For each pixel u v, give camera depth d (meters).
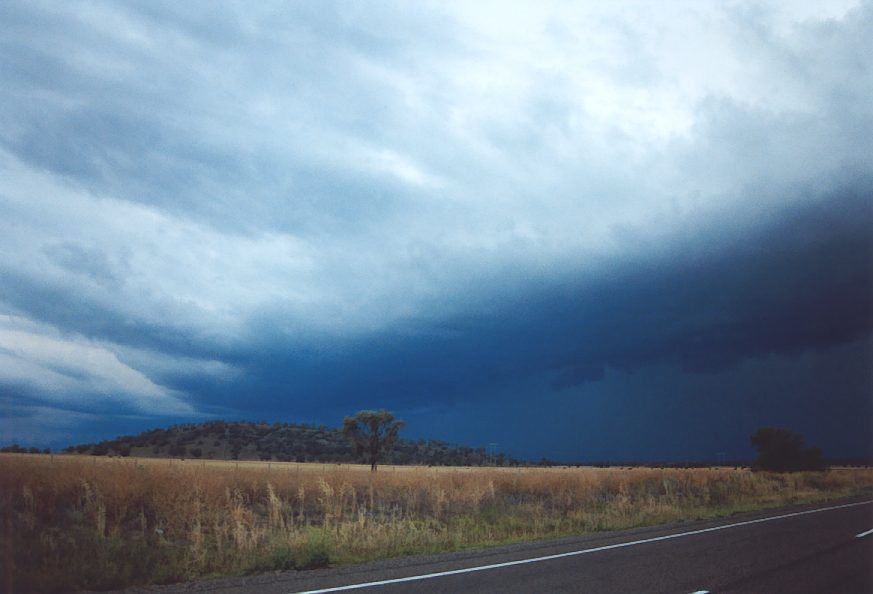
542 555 12.93
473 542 15.95
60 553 11.32
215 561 12.09
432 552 13.85
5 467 16.44
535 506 23.64
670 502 28.61
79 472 17.19
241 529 13.97
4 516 13.38
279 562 11.62
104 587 9.80
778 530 17.67
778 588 9.32
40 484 15.51
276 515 16.36
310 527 15.15
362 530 15.19
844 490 41.59
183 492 17.22
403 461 134.38
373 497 22.58
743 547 14.03
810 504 28.92
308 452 134.12
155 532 14.48
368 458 93.69
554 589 9.16
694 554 12.93
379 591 9.03
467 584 9.57
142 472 18.47
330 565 11.98
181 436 139.88
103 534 12.95
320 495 21.27
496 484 28.05
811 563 11.70
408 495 22.64
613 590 9.09
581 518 21.30
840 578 10.16
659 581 9.81
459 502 22.45
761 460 77.31
